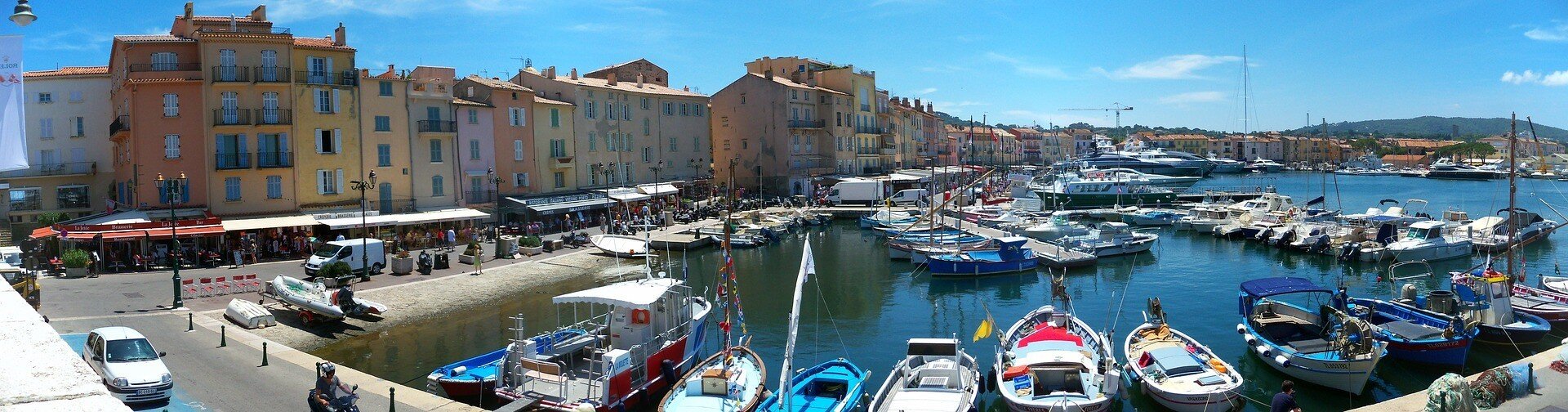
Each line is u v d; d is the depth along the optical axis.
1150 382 25.69
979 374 27.73
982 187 118.38
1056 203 107.69
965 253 56.38
